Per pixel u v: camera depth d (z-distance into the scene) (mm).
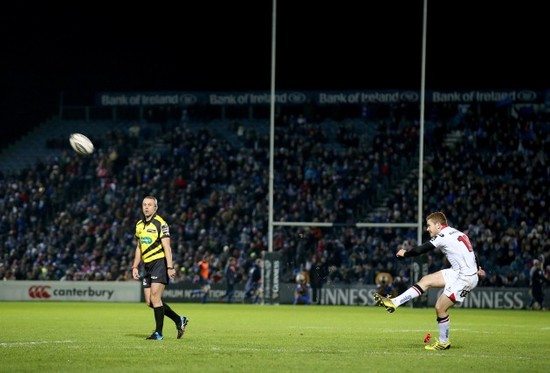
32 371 24188
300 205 101125
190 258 93812
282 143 114688
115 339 35656
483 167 106625
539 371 25531
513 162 105812
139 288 87812
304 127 118500
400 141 112250
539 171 103375
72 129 128875
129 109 129250
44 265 96875
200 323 50344
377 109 122938
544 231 94562
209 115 127000
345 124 123500
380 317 61156
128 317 56062
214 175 110375
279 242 96188
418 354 30391
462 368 25969
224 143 116188
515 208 98438
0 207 107375
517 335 42781
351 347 33219
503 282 86438
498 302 83625
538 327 50781
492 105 117188
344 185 105812
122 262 94438
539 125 112062
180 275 91750
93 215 104250
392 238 96500
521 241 90938
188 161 114000
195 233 99500
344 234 96000
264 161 112750
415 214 99125
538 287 80688
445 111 118062
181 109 127062
